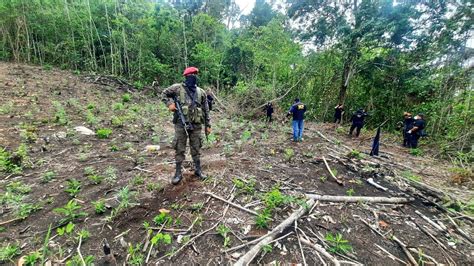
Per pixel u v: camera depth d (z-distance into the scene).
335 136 9.69
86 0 18.17
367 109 15.12
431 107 11.56
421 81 12.23
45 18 16.84
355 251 2.65
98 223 2.77
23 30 16.86
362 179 4.55
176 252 2.42
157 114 9.90
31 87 10.49
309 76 16.77
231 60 22.64
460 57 11.02
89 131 6.35
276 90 15.91
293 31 16.67
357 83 15.84
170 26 21.45
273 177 4.16
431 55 12.05
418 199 4.08
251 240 2.63
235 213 3.03
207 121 3.72
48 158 4.52
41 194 3.32
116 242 2.52
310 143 7.06
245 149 5.70
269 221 2.91
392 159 6.74
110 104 10.58
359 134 10.73
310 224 2.99
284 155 5.43
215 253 2.44
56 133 5.85
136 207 3.05
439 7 11.54
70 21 17.34
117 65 18.88
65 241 2.50
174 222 2.82
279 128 9.38
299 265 2.36
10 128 5.76
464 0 10.49
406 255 2.71
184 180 3.71
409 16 11.84
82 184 3.61
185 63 20.62
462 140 8.46
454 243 3.02
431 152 8.51
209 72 20.75
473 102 9.66
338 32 14.26
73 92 11.33
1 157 4.02
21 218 2.80
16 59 16.73
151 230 2.55
